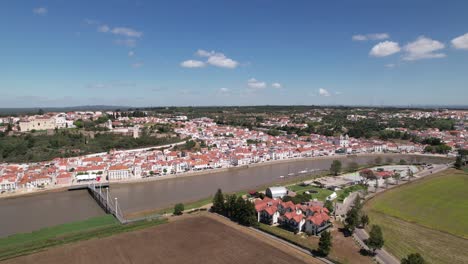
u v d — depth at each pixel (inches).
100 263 5128.0
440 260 5369.1
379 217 7455.7
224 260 5191.9
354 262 5152.6
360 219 6781.5
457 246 5940.0
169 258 5280.5
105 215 7603.4
